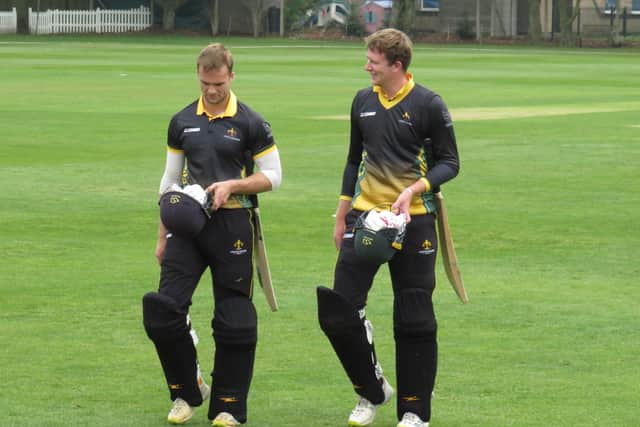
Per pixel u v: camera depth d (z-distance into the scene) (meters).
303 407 19.08
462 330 24.06
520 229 35.75
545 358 22.00
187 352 17.94
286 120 68.44
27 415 18.47
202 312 25.44
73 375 20.70
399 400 17.89
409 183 17.98
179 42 187.75
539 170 48.12
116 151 53.88
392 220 17.22
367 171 18.14
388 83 17.92
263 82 101.75
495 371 21.12
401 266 17.95
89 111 73.00
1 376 20.58
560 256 31.89
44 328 23.95
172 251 18.03
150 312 17.56
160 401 19.33
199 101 18.45
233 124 18.20
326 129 63.66
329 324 17.47
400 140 17.91
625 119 69.50
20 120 67.06
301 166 49.03
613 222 36.94
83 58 138.38
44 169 47.84
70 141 57.31
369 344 17.88
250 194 18.25
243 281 18.16
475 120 68.88
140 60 135.12
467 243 33.66
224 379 18.03
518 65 136.00
